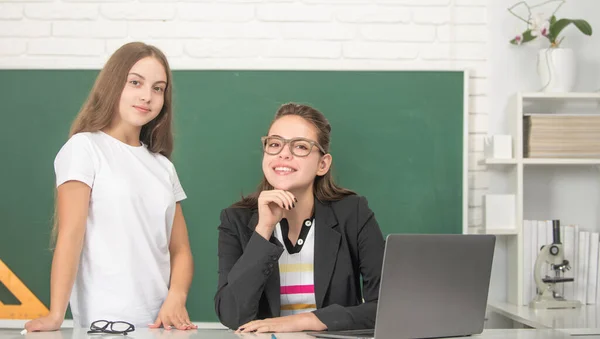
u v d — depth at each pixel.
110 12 3.26
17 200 3.15
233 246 1.85
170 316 1.95
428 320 1.51
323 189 1.91
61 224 1.86
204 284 3.15
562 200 3.28
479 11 3.29
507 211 3.12
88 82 3.17
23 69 3.17
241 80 3.19
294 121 1.85
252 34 3.26
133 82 2.01
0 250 3.13
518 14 3.28
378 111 3.19
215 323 3.13
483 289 1.62
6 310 3.12
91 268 1.92
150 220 2.00
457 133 3.18
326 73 3.19
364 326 1.69
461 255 1.55
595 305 3.05
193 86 3.19
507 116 3.26
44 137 3.16
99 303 1.92
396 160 3.18
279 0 3.27
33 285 3.12
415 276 1.47
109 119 2.01
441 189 3.17
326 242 1.81
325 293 1.78
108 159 1.96
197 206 3.17
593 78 3.28
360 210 1.89
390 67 3.19
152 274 1.99
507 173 3.26
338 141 3.18
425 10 3.29
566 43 3.30
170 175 2.14
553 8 3.28
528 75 3.27
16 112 3.17
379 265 1.85
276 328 1.62
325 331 1.63
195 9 3.27
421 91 3.19
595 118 3.11
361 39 3.27
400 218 3.17
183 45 3.26
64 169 1.89
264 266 1.68
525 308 2.96
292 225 1.85
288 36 3.26
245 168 3.18
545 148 3.12
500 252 3.24
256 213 1.87
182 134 3.18
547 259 2.99
